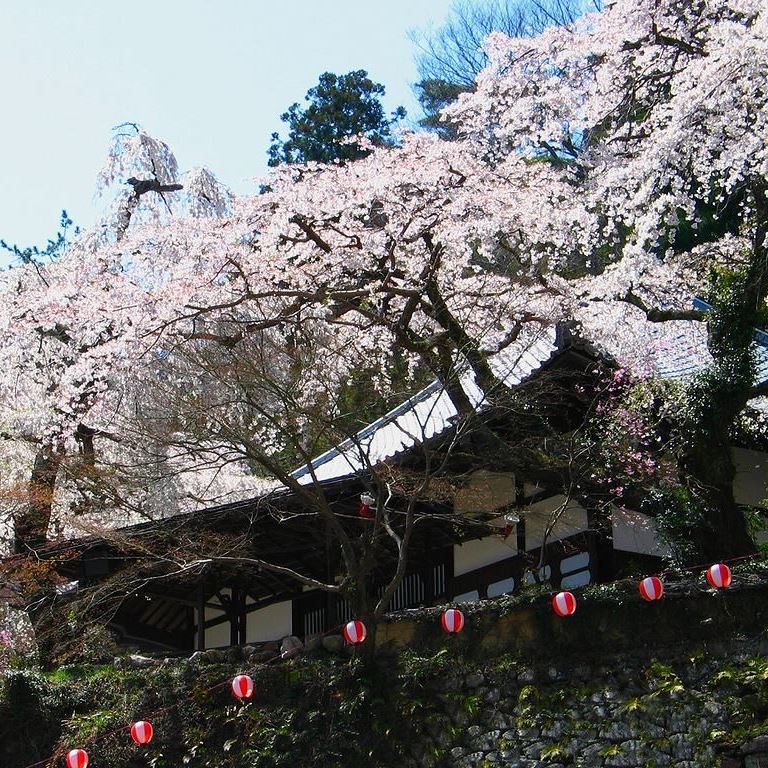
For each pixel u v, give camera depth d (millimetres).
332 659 10953
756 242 11477
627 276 11219
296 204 11859
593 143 13188
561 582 12344
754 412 13031
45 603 13344
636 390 11992
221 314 12289
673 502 11070
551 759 9578
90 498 13414
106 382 13203
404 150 12195
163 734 11422
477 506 12500
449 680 10352
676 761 9086
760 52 10109
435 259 12031
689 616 9578
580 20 12602
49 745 12008
